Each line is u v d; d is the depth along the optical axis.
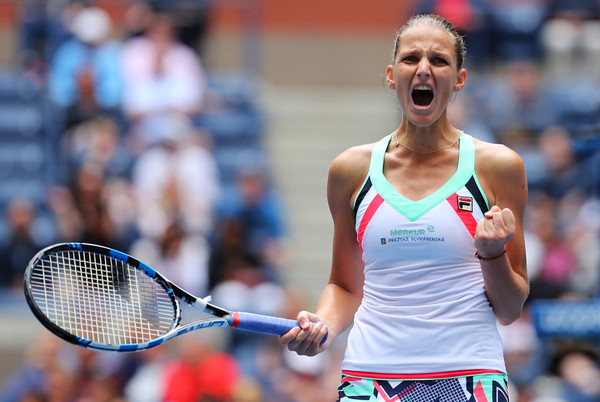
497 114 41.84
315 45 51.19
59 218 35.94
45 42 45.78
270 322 13.91
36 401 30.05
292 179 43.50
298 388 30.64
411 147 13.38
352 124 46.38
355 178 13.67
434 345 12.87
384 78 15.52
